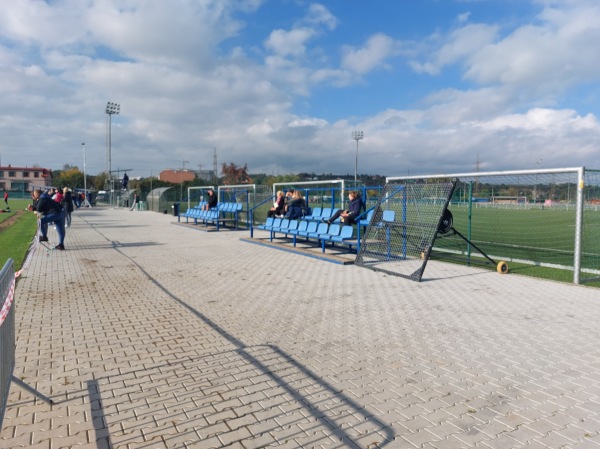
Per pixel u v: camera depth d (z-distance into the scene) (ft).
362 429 10.19
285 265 33.42
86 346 15.65
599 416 10.84
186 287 25.50
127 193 148.56
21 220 77.92
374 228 34.78
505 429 10.21
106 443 9.58
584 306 21.44
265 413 10.92
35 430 10.08
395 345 15.89
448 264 34.04
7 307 9.72
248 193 68.85
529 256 38.86
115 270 30.81
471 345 15.90
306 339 16.51
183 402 11.48
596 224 46.34
